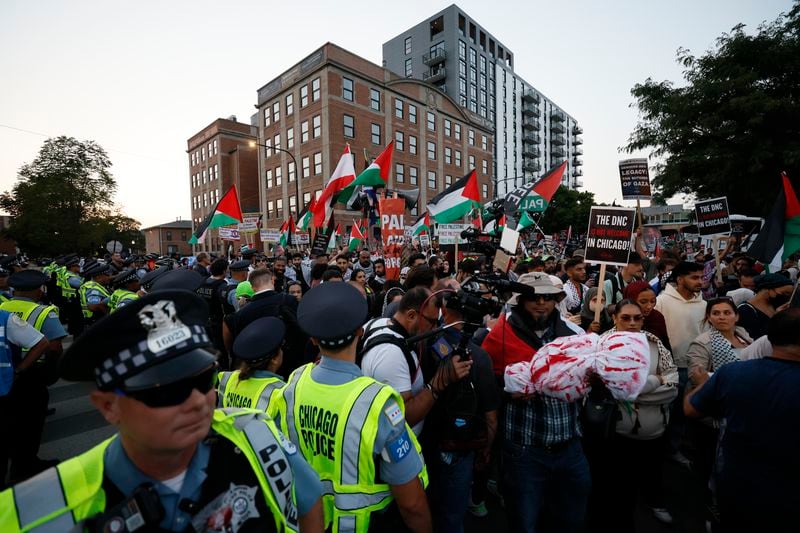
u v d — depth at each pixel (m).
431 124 37.75
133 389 0.78
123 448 0.88
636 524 3.00
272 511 1.00
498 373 2.47
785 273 6.62
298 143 32.25
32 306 3.54
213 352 0.88
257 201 43.03
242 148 42.22
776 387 1.78
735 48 14.31
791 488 1.72
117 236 40.75
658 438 2.82
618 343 2.13
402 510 1.54
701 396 2.11
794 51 13.43
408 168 35.31
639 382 2.04
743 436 1.85
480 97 61.69
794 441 1.71
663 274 5.84
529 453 2.29
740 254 7.28
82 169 34.00
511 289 2.27
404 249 8.61
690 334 3.80
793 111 12.98
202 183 45.97
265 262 10.04
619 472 2.76
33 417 3.47
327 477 1.53
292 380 1.76
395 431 1.49
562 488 2.38
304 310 1.63
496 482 3.44
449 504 2.13
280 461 1.04
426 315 2.25
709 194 15.75
